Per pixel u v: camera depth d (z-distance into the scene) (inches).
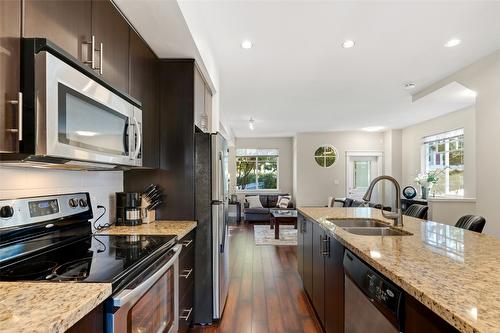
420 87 169.9
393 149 316.5
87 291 37.4
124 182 99.3
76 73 48.2
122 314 41.9
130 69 76.3
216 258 101.0
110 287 39.9
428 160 273.3
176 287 70.9
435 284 37.4
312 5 88.5
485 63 127.3
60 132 43.4
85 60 55.2
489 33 105.9
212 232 100.7
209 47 111.4
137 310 47.5
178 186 100.3
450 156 241.8
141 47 84.2
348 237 67.9
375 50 120.3
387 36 108.2
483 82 128.6
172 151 100.1
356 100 198.8
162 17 73.5
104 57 62.6
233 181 374.9
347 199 288.0
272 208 323.9
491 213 123.4
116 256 54.7
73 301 34.1
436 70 142.4
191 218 100.0
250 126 293.0
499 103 120.3
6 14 37.7
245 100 199.8
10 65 38.3
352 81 159.9
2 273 44.8
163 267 57.7
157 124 97.8
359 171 343.3
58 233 62.7
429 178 250.2
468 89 144.8
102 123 56.5
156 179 100.0
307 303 116.0
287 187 381.7
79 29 53.5
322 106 216.4
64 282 40.7
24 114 39.8
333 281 78.2
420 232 75.7
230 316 105.8
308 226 116.7
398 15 93.9
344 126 301.7
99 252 57.8
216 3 87.7
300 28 102.5
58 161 47.6
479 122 130.5
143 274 51.1
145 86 87.0
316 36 108.2
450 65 136.3
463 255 52.1
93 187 81.5
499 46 116.4
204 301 100.1
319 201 340.8
